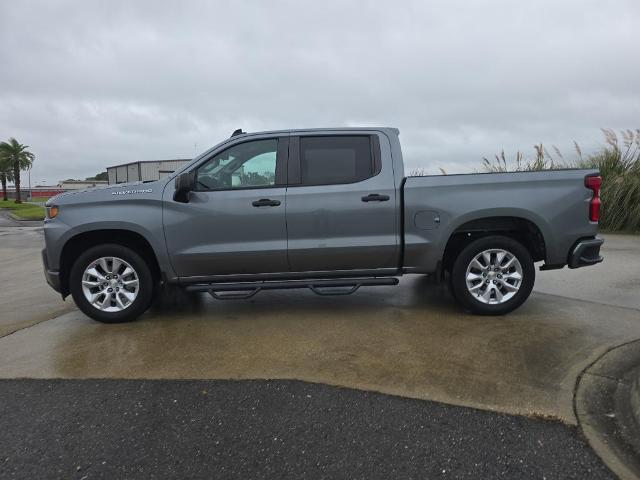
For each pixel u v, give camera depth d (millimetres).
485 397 3363
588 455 2711
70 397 3516
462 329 4770
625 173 11703
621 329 4668
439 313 5348
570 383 3545
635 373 3684
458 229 5109
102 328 5094
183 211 4996
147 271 5117
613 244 9711
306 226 5027
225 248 5016
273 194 5027
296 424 3094
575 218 5031
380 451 2789
